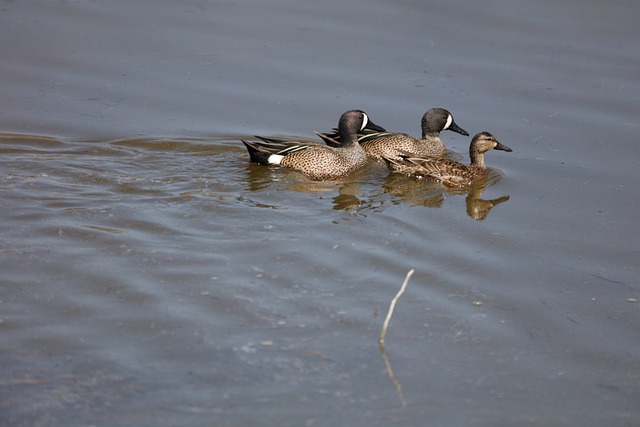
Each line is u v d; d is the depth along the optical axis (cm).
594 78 2167
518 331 1244
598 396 1113
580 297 1345
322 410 1051
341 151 1888
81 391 1060
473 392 1107
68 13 2430
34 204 1562
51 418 1009
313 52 2284
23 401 1035
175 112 2023
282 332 1205
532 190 1762
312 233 1518
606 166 1841
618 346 1219
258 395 1072
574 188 1759
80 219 1516
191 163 1816
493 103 2094
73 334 1175
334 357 1157
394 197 1736
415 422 1040
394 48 2305
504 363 1170
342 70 2214
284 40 2331
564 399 1103
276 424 1020
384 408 1062
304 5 2523
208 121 1997
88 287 1294
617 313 1302
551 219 1623
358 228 1552
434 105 2095
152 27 2377
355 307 1279
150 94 2080
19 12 2422
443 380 1127
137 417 1019
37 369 1097
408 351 1180
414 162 1852
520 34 2366
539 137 1969
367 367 1141
